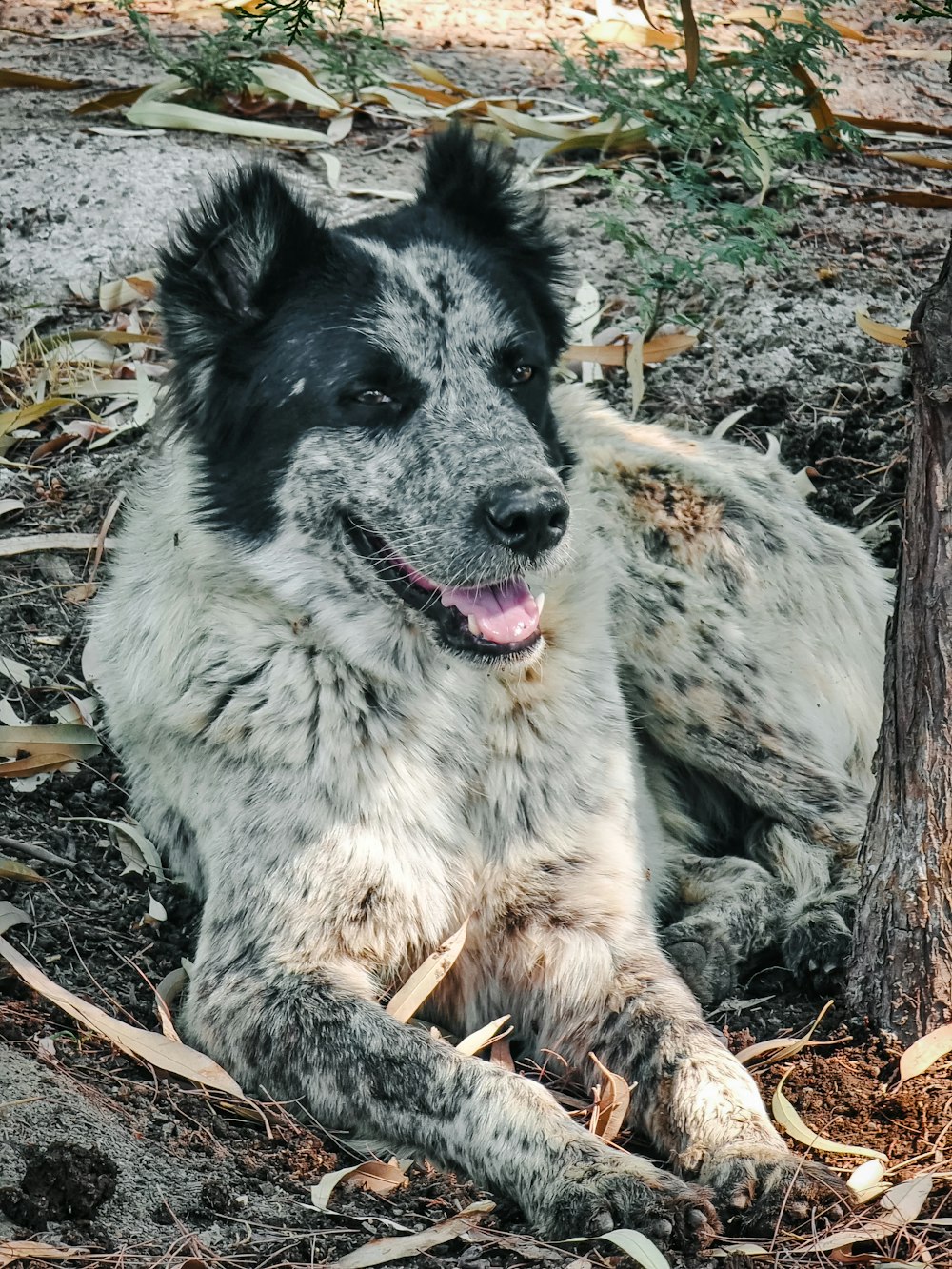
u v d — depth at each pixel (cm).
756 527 609
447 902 487
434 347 485
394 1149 430
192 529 504
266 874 474
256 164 505
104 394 749
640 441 629
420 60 1003
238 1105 440
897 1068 449
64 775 581
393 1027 440
